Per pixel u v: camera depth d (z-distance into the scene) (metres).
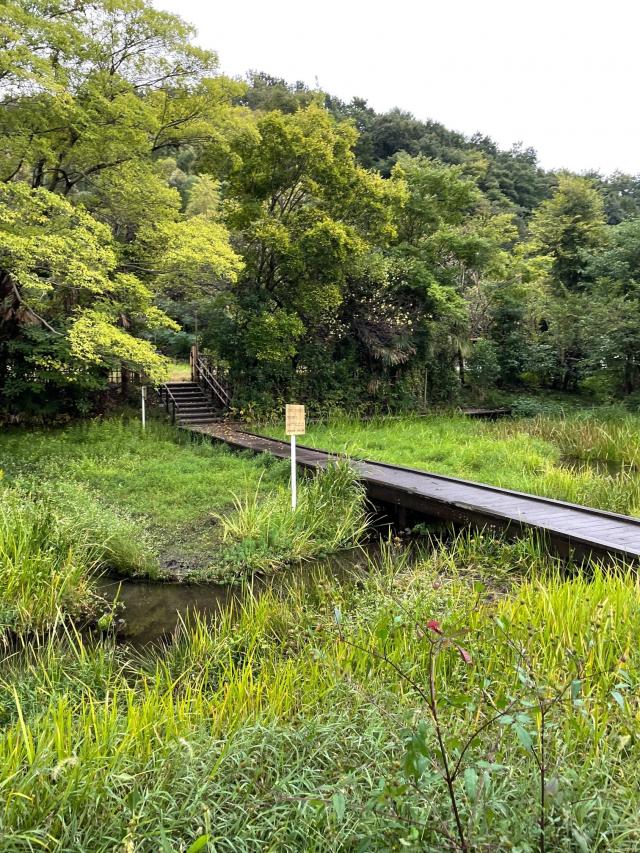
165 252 13.52
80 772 2.34
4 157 12.55
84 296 14.97
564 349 22.41
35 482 8.65
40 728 2.82
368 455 11.94
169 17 13.09
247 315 16.28
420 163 21.12
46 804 2.19
